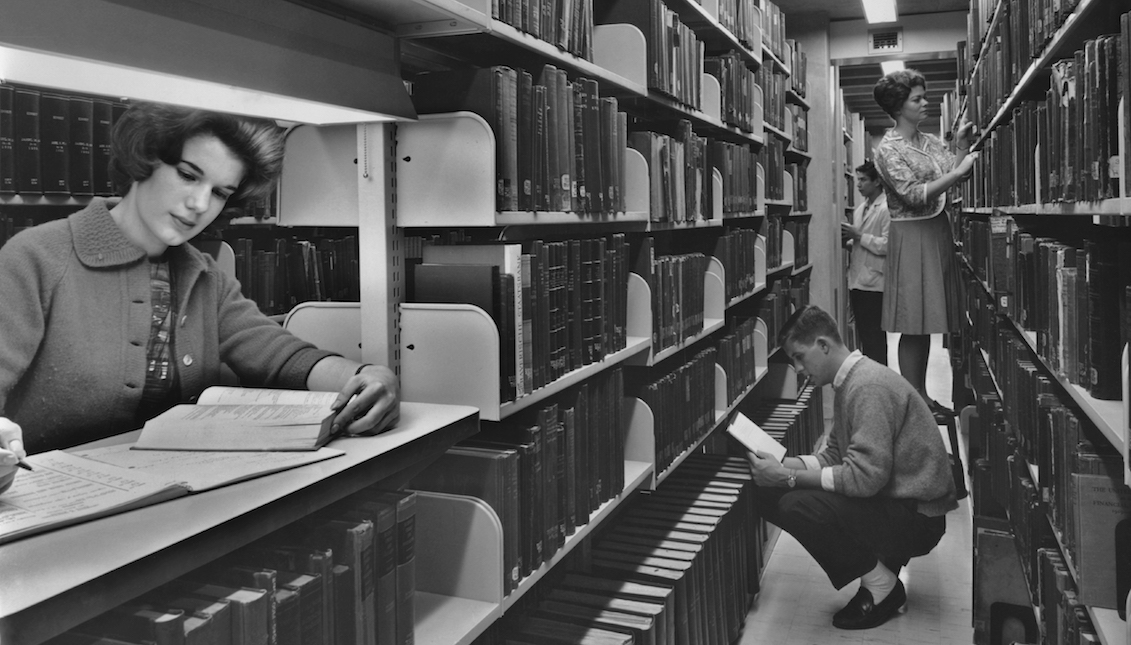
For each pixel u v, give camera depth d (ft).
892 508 9.62
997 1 10.74
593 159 6.73
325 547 3.53
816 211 20.53
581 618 6.63
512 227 6.79
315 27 3.99
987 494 11.87
